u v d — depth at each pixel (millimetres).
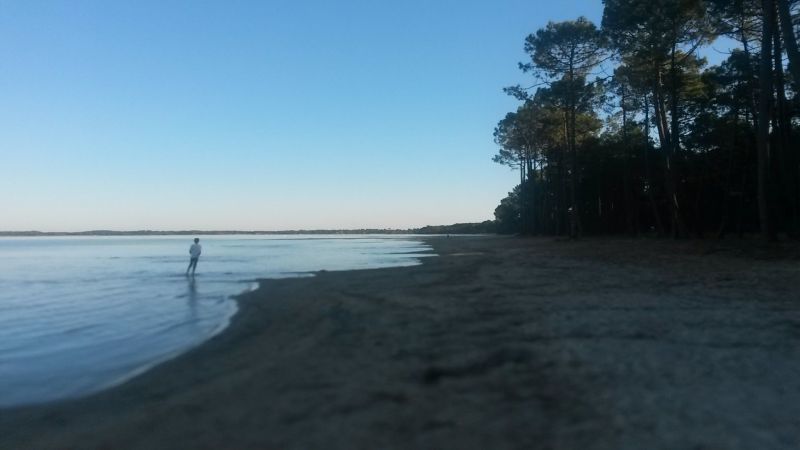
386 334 10594
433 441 5289
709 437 5117
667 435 5184
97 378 9172
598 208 74812
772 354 8188
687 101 42875
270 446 5387
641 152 59594
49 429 6633
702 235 44938
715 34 35031
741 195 40344
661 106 39594
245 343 11008
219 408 6684
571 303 13500
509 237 93000
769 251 24766
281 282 22266
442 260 34094
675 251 29906
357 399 6688
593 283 17766
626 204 64750
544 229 78875
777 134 34906
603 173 65062
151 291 21703
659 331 9945
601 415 5777
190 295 19969
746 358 7969
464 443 5207
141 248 81125
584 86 45906
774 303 12914
